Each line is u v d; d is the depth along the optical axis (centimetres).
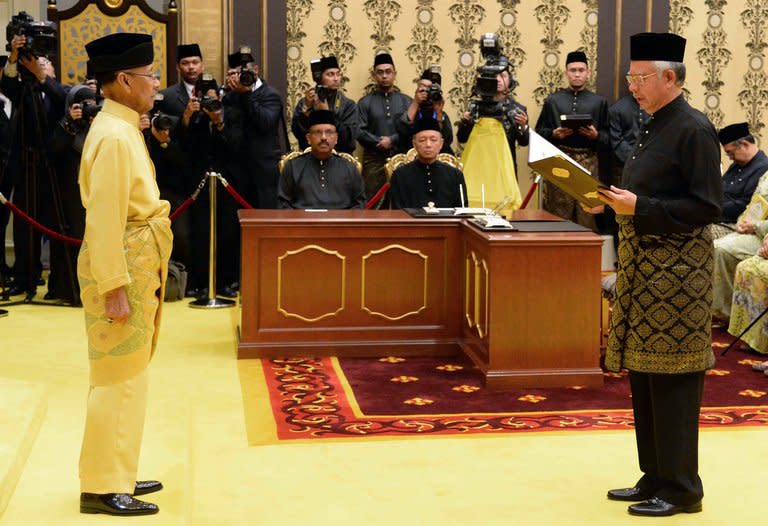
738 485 454
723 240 808
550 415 563
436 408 576
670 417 414
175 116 934
